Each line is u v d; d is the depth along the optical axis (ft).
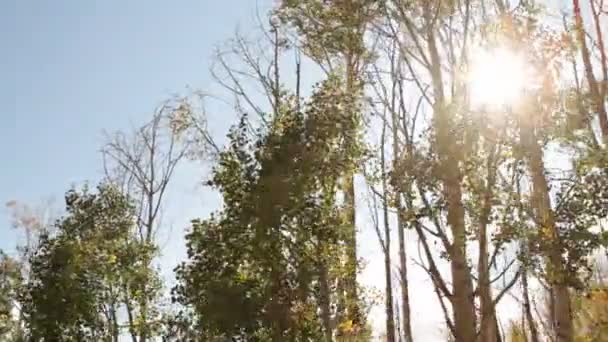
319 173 51.13
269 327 49.14
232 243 50.24
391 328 76.02
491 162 48.78
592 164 49.49
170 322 59.77
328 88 53.42
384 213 78.18
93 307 73.87
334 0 60.70
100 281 75.82
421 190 48.60
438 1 54.85
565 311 52.70
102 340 74.38
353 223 58.29
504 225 47.60
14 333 85.25
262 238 48.93
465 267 47.78
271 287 49.39
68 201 79.41
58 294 72.84
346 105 53.88
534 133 51.16
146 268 77.46
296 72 79.00
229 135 51.67
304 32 65.72
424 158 48.78
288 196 49.11
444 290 47.78
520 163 49.16
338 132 51.83
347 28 62.28
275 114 55.62
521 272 49.16
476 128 48.88
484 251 47.88
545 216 49.14
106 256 76.74
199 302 50.62
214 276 50.60
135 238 81.51
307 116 51.93
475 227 47.70
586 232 48.37
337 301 58.29
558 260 48.62
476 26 54.44
